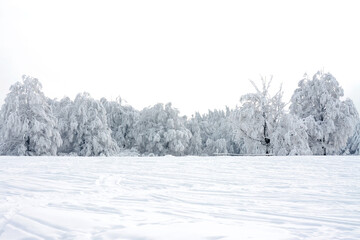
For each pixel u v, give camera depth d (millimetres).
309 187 6371
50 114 31438
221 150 51062
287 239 2781
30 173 8188
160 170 9453
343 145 30578
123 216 3703
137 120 45750
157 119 43469
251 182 7098
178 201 4914
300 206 4586
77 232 2969
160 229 3004
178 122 43531
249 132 30047
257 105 30594
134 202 4746
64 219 3414
